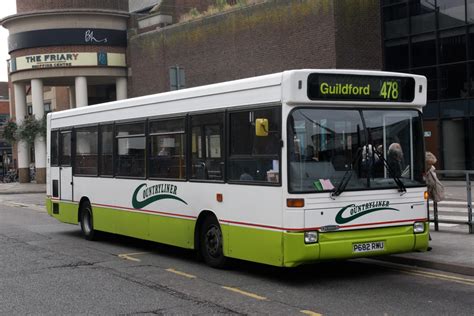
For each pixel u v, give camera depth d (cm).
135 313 693
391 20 2736
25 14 3972
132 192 1160
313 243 792
